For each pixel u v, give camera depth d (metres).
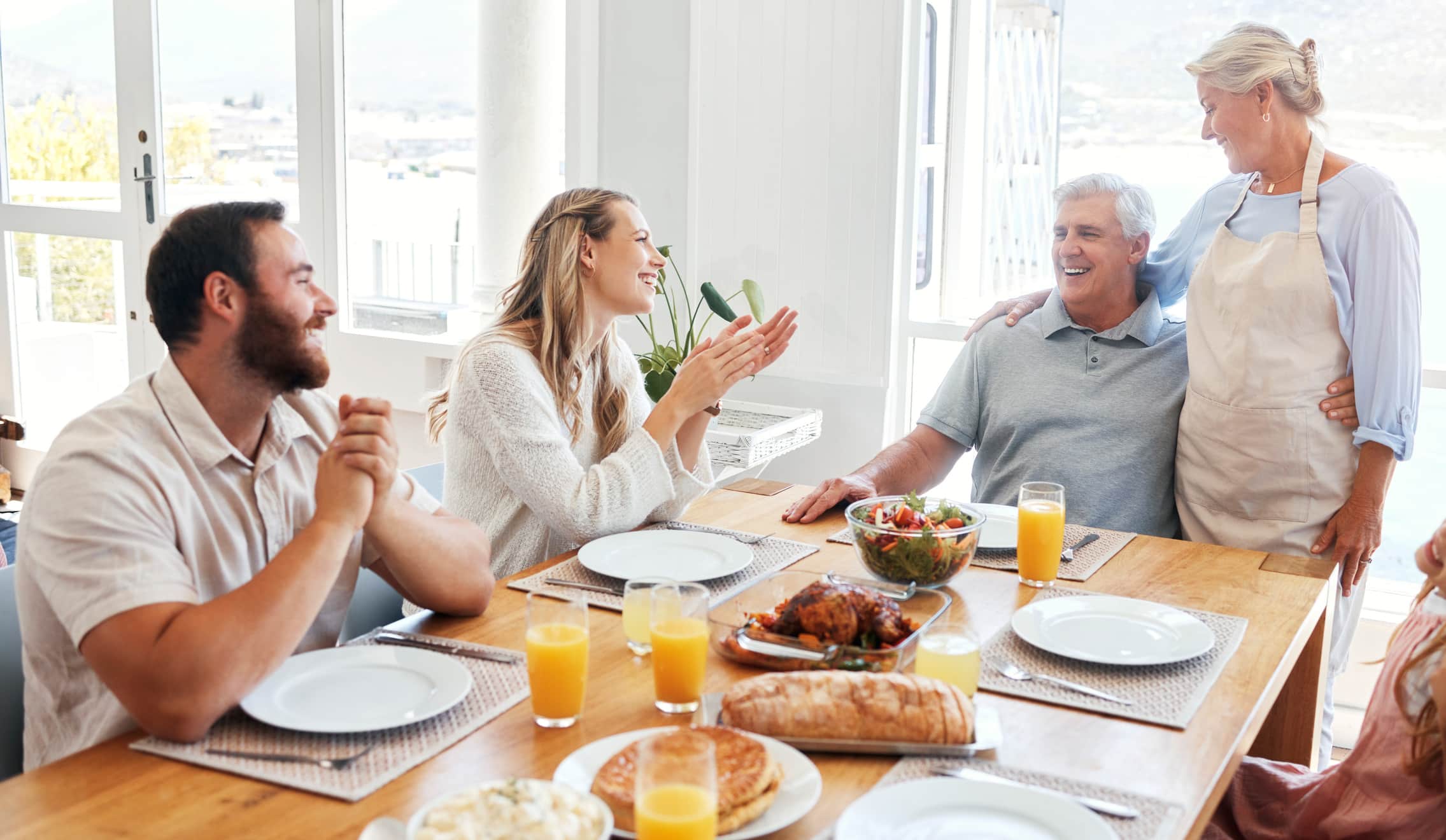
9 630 1.47
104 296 4.46
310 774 1.07
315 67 3.92
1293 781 1.50
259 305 1.31
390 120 3.89
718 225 3.38
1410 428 2.17
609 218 1.95
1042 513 1.66
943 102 3.28
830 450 3.34
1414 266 2.13
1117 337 2.41
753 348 1.91
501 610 1.55
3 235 4.59
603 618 1.52
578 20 3.45
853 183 3.18
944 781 1.04
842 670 1.28
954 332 3.18
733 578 1.68
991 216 3.30
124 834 0.97
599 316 2.00
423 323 3.96
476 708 1.22
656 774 0.89
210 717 1.14
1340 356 2.19
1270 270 2.20
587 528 1.81
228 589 1.39
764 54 3.24
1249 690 1.32
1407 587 2.91
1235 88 2.20
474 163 3.79
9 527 2.82
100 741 1.21
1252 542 2.28
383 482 1.30
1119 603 1.56
